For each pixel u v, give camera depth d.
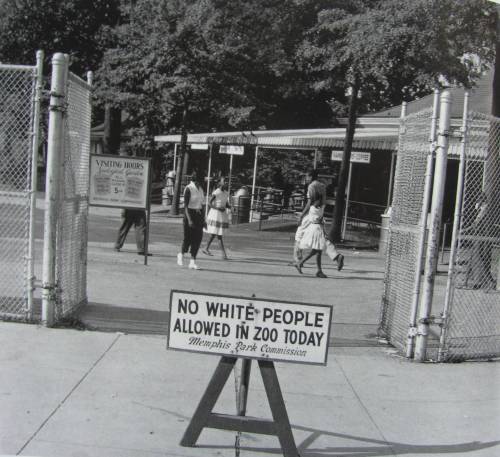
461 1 15.45
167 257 13.36
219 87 23.94
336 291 10.90
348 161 19.97
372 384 5.97
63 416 4.72
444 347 6.85
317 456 4.38
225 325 4.27
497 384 6.16
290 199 28.31
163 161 37.75
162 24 23.00
